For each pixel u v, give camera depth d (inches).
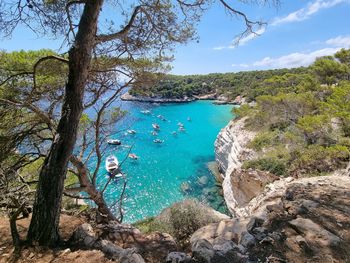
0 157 273.4
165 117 2842.0
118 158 1493.6
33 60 267.6
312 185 304.8
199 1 256.5
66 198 451.8
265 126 1214.9
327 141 818.2
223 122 2677.2
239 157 1066.7
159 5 259.3
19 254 172.1
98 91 317.1
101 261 166.4
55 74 281.9
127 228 235.1
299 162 732.0
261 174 784.3
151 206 981.8
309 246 182.7
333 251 177.3
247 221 232.5
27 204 239.8
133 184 1164.5
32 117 297.6
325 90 1285.7
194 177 1272.1
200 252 178.1
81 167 323.0
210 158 1550.2
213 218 344.5
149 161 1473.9
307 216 225.8
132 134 2044.8
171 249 208.1
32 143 306.8
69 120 182.7
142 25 272.8
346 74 1450.5
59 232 215.6
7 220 232.8
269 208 243.4
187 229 317.4
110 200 1010.7
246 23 248.5
